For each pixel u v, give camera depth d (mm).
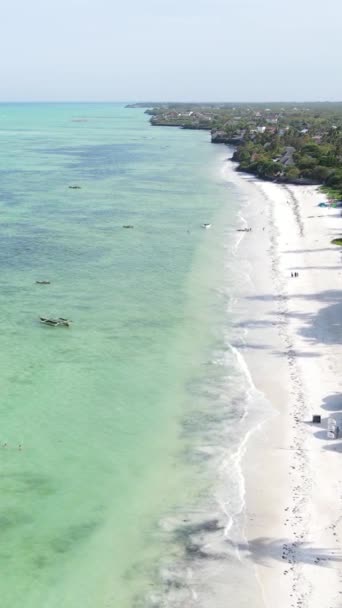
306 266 81188
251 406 47312
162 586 31281
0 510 36406
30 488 38375
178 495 37875
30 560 32906
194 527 35250
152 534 34812
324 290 72000
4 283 75438
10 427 44531
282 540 34000
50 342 58750
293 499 37062
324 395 48594
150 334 60656
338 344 57562
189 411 46938
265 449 41969
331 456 41000
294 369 52844
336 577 31484
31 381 51250
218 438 43469
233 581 31453
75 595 30766
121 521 35844
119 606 30094
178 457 41500
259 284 74812
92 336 60219
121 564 32750
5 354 55938
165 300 69938
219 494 37844
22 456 41344
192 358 55531
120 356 56031
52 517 36062
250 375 52062
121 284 75625
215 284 75188
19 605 30094
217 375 52281
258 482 38688
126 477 39594
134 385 50844
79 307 67812
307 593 30578
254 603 30109
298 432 43781
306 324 62312
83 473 39906
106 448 42500
